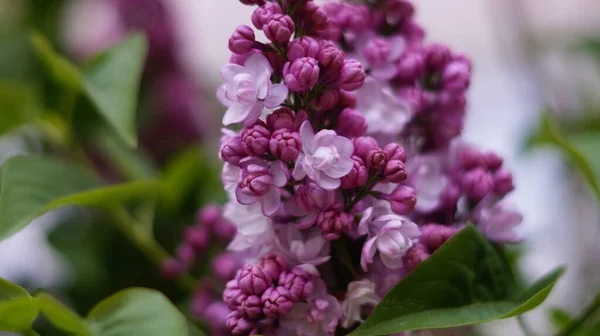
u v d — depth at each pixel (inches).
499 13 28.7
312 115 12.1
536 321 20.8
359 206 12.0
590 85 27.6
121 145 17.7
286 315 11.8
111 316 12.4
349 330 12.2
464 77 12.9
